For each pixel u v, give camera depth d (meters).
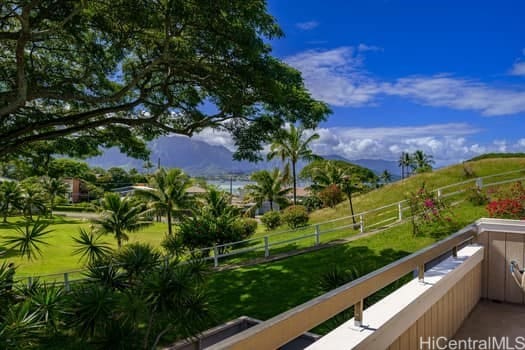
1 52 9.19
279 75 8.90
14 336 4.50
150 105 11.00
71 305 5.45
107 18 8.21
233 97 9.23
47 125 9.15
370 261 10.79
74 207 62.81
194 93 11.18
